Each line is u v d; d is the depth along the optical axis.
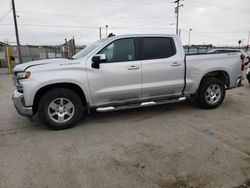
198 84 5.64
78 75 4.54
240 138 4.02
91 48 5.07
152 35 5.15
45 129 4.72
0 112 6.09
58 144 3.97
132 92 5.00
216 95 5.92
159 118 5.23
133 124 4.88
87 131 4.54
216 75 6.09
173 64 5.25
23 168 3.19
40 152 3.67
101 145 3.88
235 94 7.80
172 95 5.47
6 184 2.82
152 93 5.23
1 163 3.34
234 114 5.45
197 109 5.89
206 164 3.16
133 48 4.97
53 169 3.15
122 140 4.07
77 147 3.83
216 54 5.79
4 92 9.32
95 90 4.72
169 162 3.24
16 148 3.84
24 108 4.43
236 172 2.95
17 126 4.95
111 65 4.75
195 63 5.50
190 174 2.93
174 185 2.72
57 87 4.61
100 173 3.02
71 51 21.64
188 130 4.45
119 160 3.35
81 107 4.75
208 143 3.83
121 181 2.82
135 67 4.91
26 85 4.29
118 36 4.88
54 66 4.45
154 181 2.81
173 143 3.87
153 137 4.16
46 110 4.48
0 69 21.97
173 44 5.34
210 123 4.84
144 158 3.38
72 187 2.73
